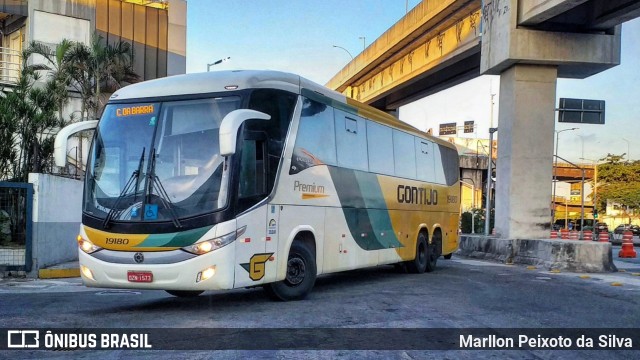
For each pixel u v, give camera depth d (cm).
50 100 1898
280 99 924
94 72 2758
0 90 2058
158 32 3553
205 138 819
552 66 2034
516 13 1947
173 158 817
